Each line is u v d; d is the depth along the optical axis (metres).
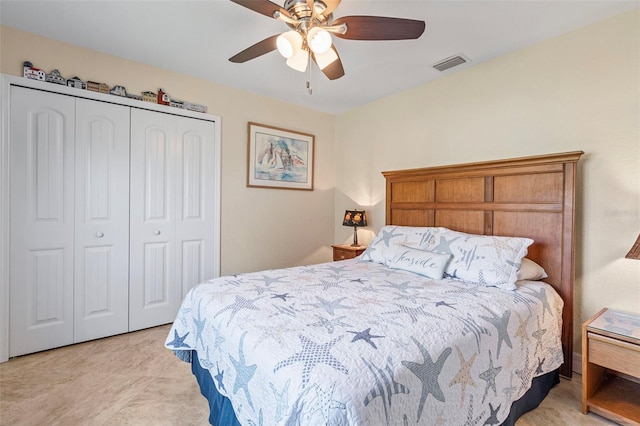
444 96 2.80
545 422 1.54
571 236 1.97
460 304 1.48
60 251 2.30
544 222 2.09
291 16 1.54
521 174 2.21
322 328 1.19
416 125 3.04
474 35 2.12
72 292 2.35
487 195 2.40
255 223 3.31
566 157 1.97
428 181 2.81
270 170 3.40
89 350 2.29
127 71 2.52
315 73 2.77
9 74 2.07
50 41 2.21
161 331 2.65
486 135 2.51
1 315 2.07
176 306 2.84
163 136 2.73
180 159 2.82
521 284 1.88
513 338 1.42
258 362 1.05
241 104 3.17
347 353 1.00
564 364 1.97
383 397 0.87
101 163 2.44
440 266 2.04
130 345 2.38
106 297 2.50
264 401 1.00
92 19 1.98
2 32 2.05
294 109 3.59
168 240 2.78
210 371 1.42
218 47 2.33
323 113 3.86
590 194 2.00
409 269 2.17
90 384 1.85
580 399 1.74
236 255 3.18
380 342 1.08
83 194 2.38
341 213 3.90
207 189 2.98
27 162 2.15
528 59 2.27
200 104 2.90
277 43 1.56
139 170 2.62
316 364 0.94
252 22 2.01
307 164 3.71
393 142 3.26
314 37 1.47
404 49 2.30
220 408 1.38
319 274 2.09
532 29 2.05
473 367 1.18
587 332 1.63
